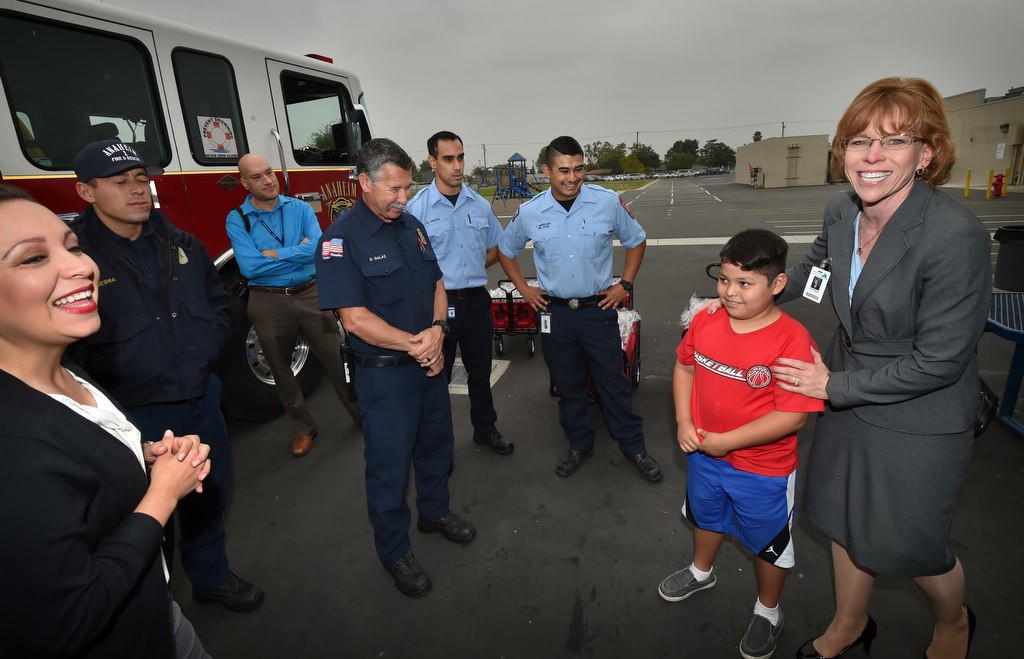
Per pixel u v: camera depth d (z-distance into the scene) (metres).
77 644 0.84
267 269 2.88
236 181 3.54
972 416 1.36
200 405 1.92
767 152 34.78
